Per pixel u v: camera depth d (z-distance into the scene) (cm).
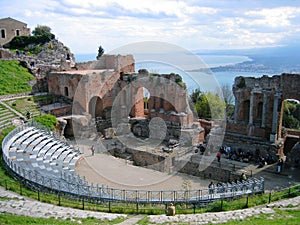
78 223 1834
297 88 3722
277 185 3036
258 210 2119
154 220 1950
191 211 2250
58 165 3219
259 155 3816
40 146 3466
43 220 1833
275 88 3881
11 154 3073
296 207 2162
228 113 4750
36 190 2480
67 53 8000
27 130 3778
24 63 6316
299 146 3684
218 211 2262
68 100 5466
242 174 3234
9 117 4319
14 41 7900
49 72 5756
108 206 2314
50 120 4503
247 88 4128
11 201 2173
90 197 2402
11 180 2584
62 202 2294
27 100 5134
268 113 3953
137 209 2216
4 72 5784
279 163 3456
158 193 2816
